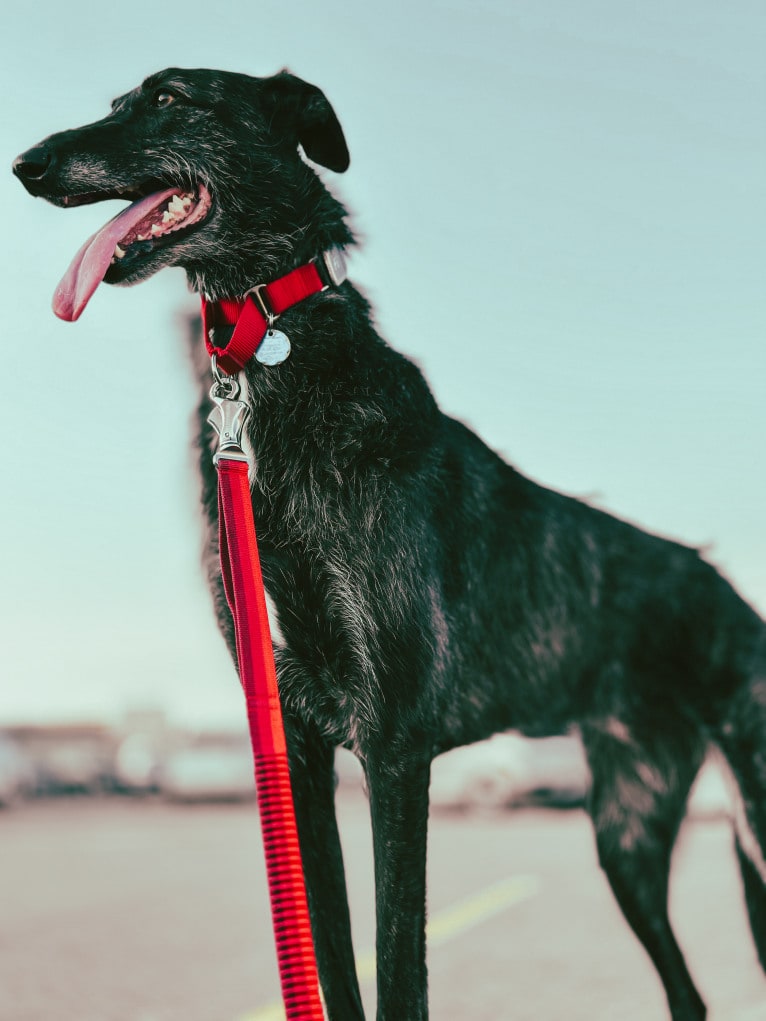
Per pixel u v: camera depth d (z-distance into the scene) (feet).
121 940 19.15
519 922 20.80
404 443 7.43
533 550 8.63
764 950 9.33
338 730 7.50
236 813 61.41
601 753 10.26
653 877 10.09
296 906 5.36
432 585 7.38
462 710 8.14
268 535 7.27
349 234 7.84
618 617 9.20
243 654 5.91
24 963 17.03
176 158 7.30
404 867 7.09
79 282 6.75
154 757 75.00
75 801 73.51
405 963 6.93
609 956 17.37
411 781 7.21
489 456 8.68
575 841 37.65
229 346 7.13
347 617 7.19
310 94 7.72
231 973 16.34
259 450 7.23
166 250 7.18
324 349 7.32
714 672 9.48
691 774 10.15
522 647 8.47
